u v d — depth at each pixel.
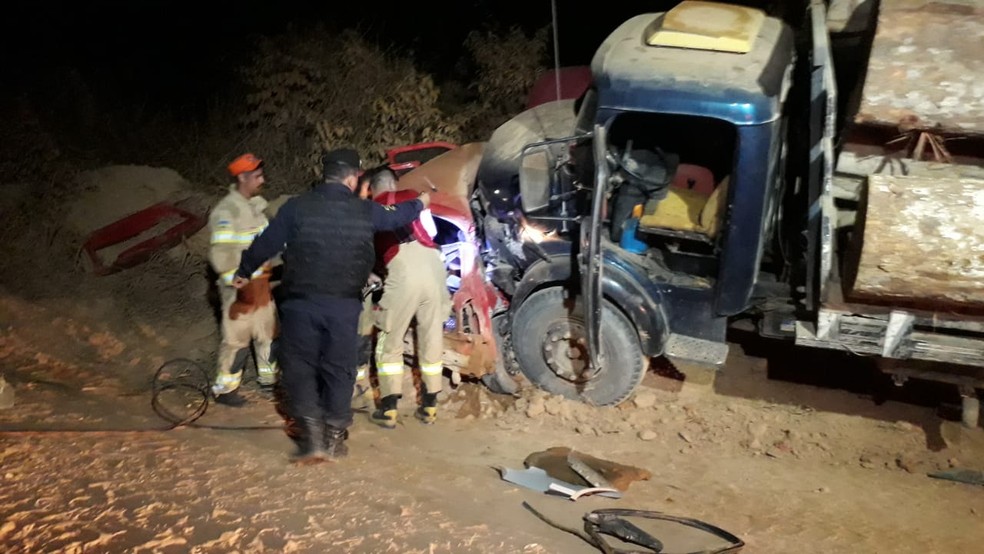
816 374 6.09
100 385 5.55
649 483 4.92
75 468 3.86
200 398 5.51
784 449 5.40
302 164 9.14
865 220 4.53
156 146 9.48
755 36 5.30
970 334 4.66
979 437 5.47
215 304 6.91
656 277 5.34
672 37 5.23
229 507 3.68
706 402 5.84
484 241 5.75
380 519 3.82
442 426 5.56
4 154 8.08
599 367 5.41
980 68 4.54
